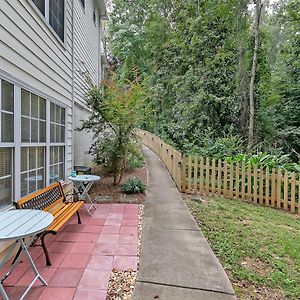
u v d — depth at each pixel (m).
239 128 11.66
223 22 11.78
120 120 6.95
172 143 13.51
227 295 2.55
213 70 12.07
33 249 3.45
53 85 5.00
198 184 7.25
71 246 3.56
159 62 16.27
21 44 3.50
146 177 9.00
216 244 3.79
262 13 11.96
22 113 3.60
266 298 2.56
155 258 3.25
